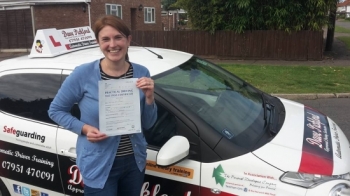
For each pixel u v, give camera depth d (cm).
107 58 217
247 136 269
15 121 317
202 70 338
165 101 269
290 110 341
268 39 1426
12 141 315
